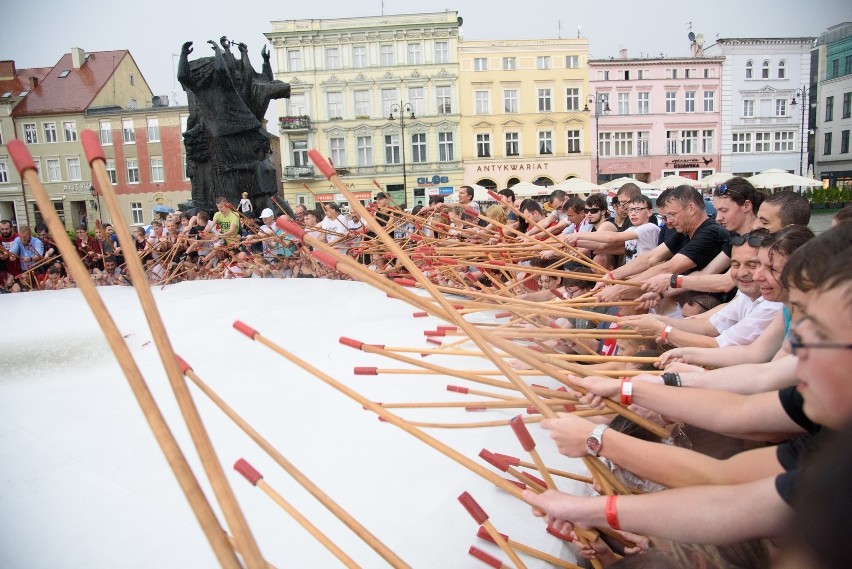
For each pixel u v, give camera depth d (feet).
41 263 30.25
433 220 18.45
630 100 126.31
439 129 126.21
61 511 6.68
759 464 4.49
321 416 9.16
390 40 123.75
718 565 4.90
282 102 126.31
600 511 4.71
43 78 124.16
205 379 11.33
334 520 6.28
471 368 11.21
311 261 24.62
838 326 3.43
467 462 5.45
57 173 120.98
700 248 11.73
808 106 123.44
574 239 14.83
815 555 2.82
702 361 7.67
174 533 6.21
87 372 12.66
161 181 119.55
